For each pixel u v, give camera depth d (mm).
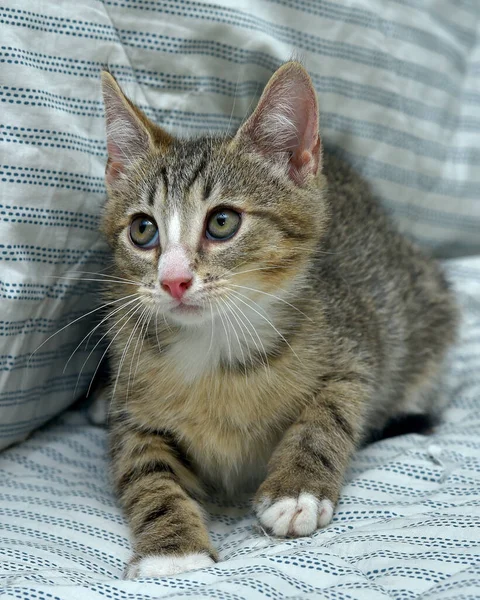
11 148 653
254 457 654
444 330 751
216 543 618
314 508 604
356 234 726
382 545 577
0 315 652
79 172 676
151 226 629
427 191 821
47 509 628
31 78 658
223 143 648
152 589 554
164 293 606
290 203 636
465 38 821
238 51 721
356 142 781
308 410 646
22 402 678
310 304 652
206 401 640
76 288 693
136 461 640
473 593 536
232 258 615
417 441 687
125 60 698
